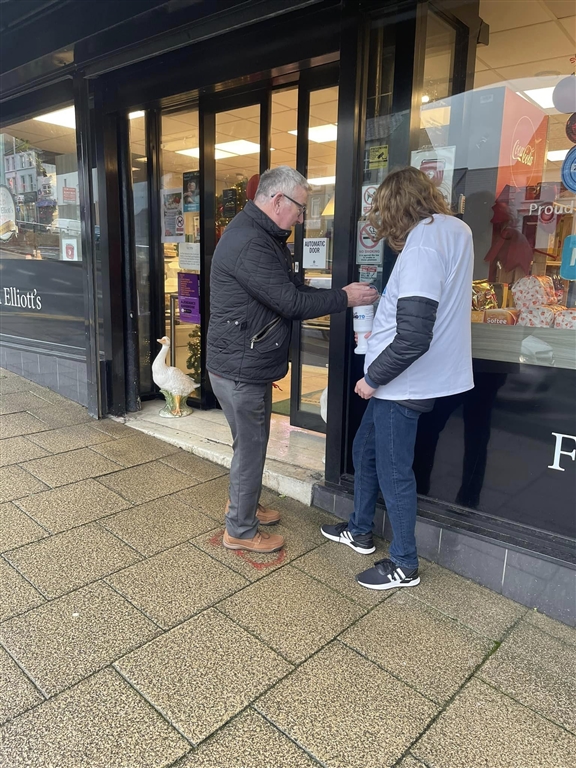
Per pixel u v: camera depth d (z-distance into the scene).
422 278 2.09
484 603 2.41
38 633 2.13
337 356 3.05
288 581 2.53
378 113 2.85
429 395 2.28
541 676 2.01
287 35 3.21
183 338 4.91
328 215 3.93
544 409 2.43
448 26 2.86
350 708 1.83
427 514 2.72
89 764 1.60
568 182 2.44
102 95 4.23
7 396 5.19
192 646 2.09
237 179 4.51
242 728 1.74
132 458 3.85
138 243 4.81
